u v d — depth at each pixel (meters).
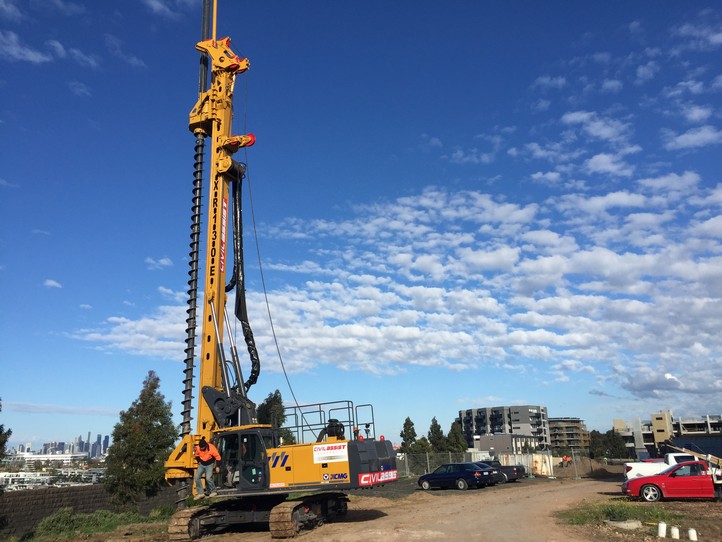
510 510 20.23
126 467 22.66
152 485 22.89
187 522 15.21
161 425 24.11
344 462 15.38
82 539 17.08
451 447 75.62
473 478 32.03
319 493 17.53
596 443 115.69
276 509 14.89
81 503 23.39
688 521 16.22
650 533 14.31
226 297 17.36
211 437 16.05
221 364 16.59
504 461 51.12
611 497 25.11
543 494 27.94
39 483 28.44
